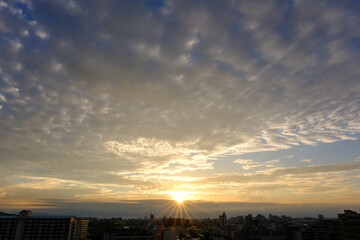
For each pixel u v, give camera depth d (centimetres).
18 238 19212
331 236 18525
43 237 19462
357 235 12456
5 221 19750
